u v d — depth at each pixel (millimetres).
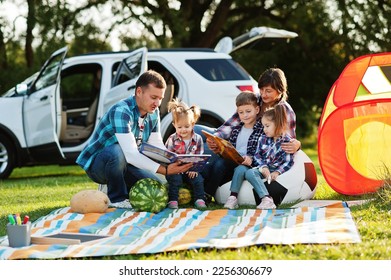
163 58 11125
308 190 7047
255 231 5387
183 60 11094
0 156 11555
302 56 22625
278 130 6914
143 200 6434
